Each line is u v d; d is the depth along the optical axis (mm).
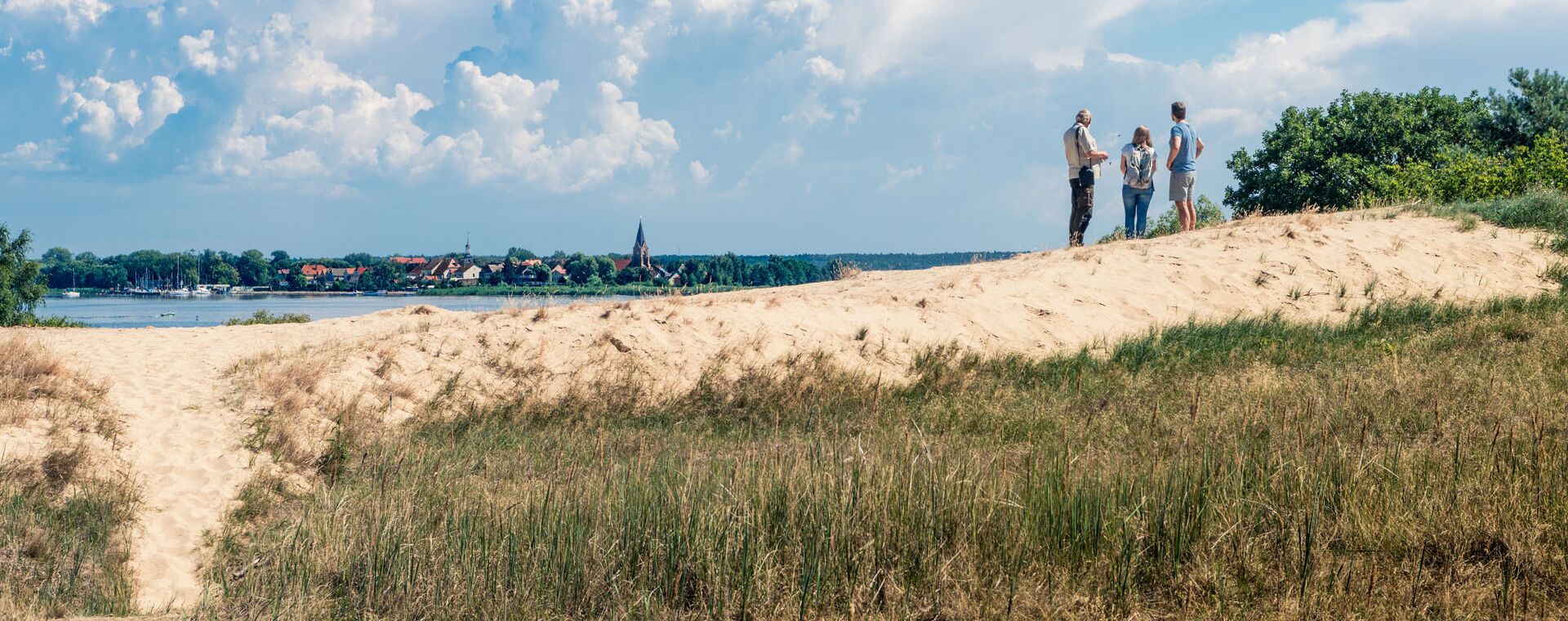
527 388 12062
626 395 11961
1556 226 17672
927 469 6270
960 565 5391
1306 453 6504
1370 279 15516
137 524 8125
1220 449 6805
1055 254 18078
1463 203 19953
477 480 8336
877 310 14469
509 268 156375
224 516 8406
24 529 7484
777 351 13062
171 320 89125
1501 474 5879
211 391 10992
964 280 15867
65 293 193250
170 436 9820
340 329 14375
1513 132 39219
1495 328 11930
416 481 8000
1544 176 26453
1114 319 14625
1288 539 5391
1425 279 15570
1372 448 6836
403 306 16062
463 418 11234
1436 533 5344
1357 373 9984
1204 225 19812
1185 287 15547
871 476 6145
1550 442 6387
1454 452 6535
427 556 5926
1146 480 6086
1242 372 11008
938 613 5086
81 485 8578
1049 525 5695
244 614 5746
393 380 11797
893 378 12594
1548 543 5133
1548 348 10109
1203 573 5156
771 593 5273
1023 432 9078
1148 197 18531
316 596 5801
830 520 5699
